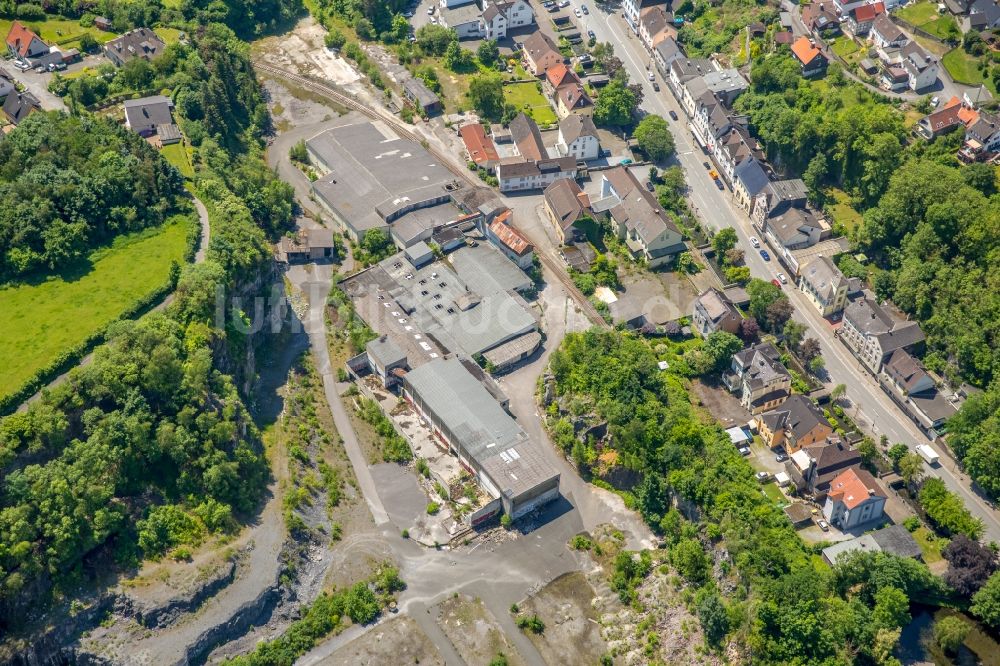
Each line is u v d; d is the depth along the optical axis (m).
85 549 191.62
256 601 195.25
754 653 186.25
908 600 196.25
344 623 198.25
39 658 181.50
